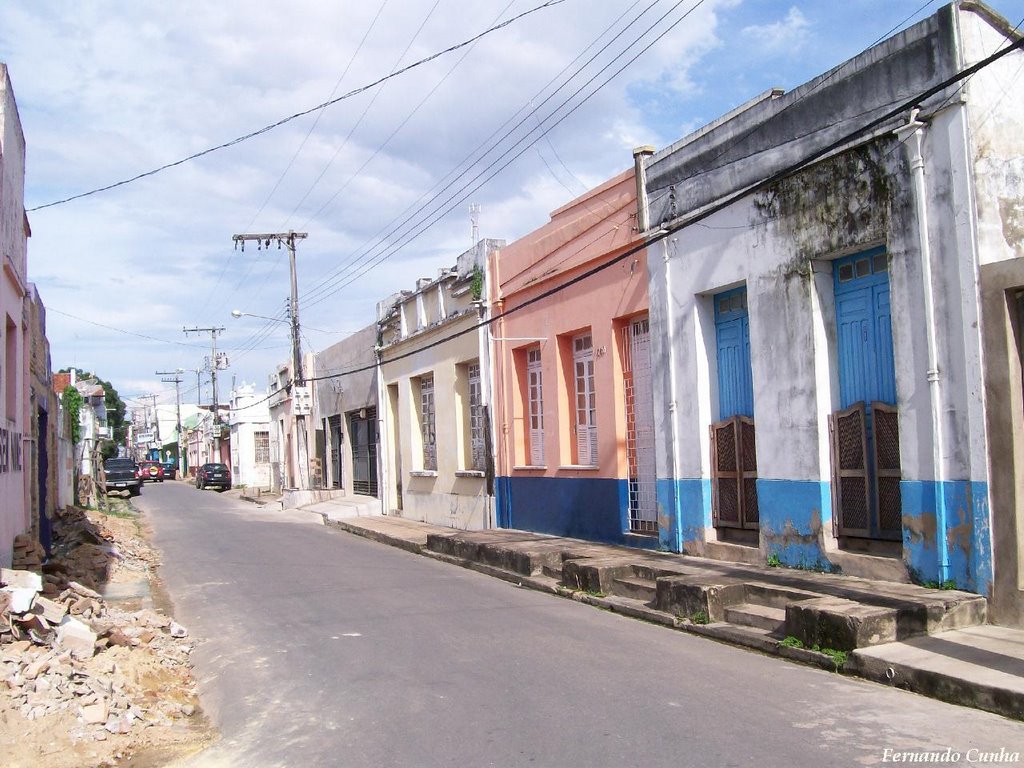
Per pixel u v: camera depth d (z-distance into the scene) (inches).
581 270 603.2
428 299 896.3
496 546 558.6
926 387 346.3
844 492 397.4
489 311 739.4
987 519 321.7
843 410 399.2
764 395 436.1
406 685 289.1
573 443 638.5
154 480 2546.8
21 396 471.8
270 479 1883.6
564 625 379.2
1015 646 285.4
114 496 1542.8
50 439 720.3
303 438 1344.7
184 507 1330.0
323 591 490.0
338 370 1284.4
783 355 422.9
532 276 669.9
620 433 565.9
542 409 675.4
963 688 248.8
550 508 650.8
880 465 380.2
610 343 570.3
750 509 459.8
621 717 244.2
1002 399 316.5
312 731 249.3
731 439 471.2
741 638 333.1
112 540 711.7
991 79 336.8
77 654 297.9
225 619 422.6
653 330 521.0
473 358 784.3
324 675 308.8
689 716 243.0
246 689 300.5
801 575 394.3
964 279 328.8
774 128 425.4
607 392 574.9
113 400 2866.6
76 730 242.8
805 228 407.5
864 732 225.1
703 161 475.8
